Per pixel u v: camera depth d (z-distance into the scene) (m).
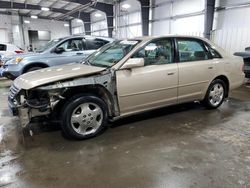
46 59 5.81
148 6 11.49
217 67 3.90
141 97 3.16
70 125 2.80
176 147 2.72
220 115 3.88
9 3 14.38
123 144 2.82
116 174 2.19
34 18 20.44
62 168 2.30
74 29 21.67
